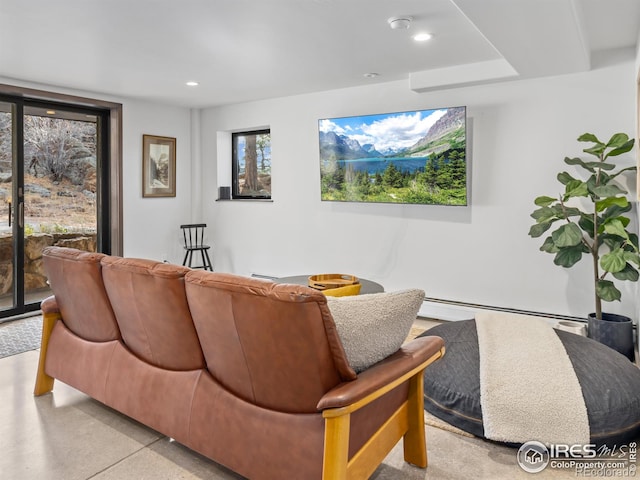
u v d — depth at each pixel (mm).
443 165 4152
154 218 5688
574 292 3820
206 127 6070
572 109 3744
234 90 4918
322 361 1570
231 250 5977
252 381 1757
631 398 2164
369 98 4707
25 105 4586
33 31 3064
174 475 2023
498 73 3826
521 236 4020
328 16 2824
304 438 1634
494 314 3041
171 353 2086
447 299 4406
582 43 2908
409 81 4395
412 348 1986
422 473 2035
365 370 1771
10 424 2455
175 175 5906
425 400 2559
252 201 5723
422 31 3107
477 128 4156
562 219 3559
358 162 4645
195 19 2861
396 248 4664
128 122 5332
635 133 3506
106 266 2236
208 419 1910
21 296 4590
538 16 2434
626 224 3234
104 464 2102
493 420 2197
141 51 3508
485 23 2535
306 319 1507
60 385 2986
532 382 2230
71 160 5008
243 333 1671
